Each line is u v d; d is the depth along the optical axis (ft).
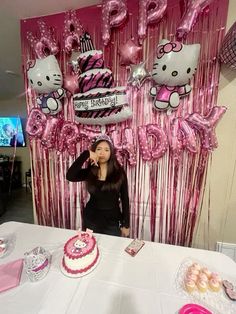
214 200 4.74
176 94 3.95
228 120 4.33
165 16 4.16
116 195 4.36
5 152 14.11
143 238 5.26
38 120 5.12
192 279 2.59
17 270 2.82
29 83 4.97
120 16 4.05
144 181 4.95
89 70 4.05
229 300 2.40
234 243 4.85
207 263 2.99
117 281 2.63
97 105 4.10
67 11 4.53
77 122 4.89
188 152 4.55
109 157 4.28
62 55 4.84
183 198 4.83
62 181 5.54
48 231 3.85
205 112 4.33
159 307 2.28
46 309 2.24
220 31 4.00
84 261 2.77
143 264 2.96
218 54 4.07
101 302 2.33
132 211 5.17
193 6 3.58
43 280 2.64
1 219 8.73
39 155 5.56
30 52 5.02
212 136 4.15
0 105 13.39
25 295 2.42
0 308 2.26
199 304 2.33
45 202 5.83
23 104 12.81
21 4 4.31
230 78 4.16
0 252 3.14
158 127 4.42
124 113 4.20
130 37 4.40
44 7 4.42
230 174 4.55
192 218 4.88
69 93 4.90
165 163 4.75
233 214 4.72
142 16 3.95
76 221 5.68
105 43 4.27
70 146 5.07
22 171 13.88
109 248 3.31
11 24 5.02
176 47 3.49
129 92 4.58
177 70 3.57
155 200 5.00
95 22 4.48
